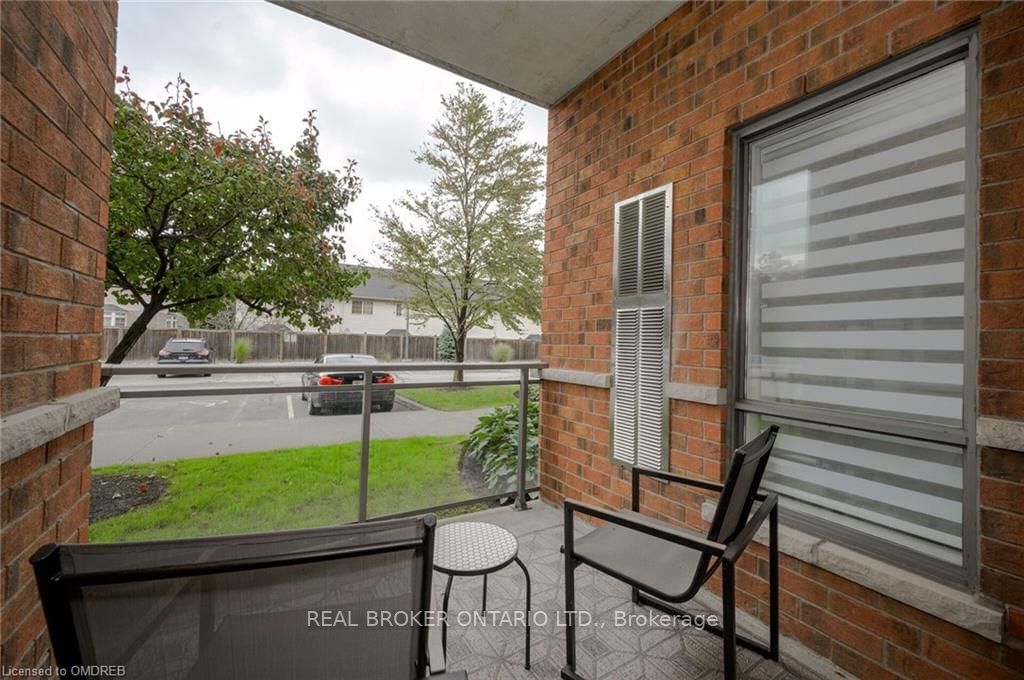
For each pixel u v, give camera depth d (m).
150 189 3.58
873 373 1.68
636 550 1.60
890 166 1.64
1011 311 1.29
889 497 1.64
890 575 1.48
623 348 2.68
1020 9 1.29
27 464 1.07
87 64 1.31
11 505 1.00
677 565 1.51
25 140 1.01
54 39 1.12
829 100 1.78
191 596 0.70
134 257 3.71
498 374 4.71
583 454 2.99
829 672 1.62
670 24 2.43
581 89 3.10
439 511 2.97
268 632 0.75
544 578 2.25
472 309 9.22
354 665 0.81
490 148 8.98
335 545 0.75
